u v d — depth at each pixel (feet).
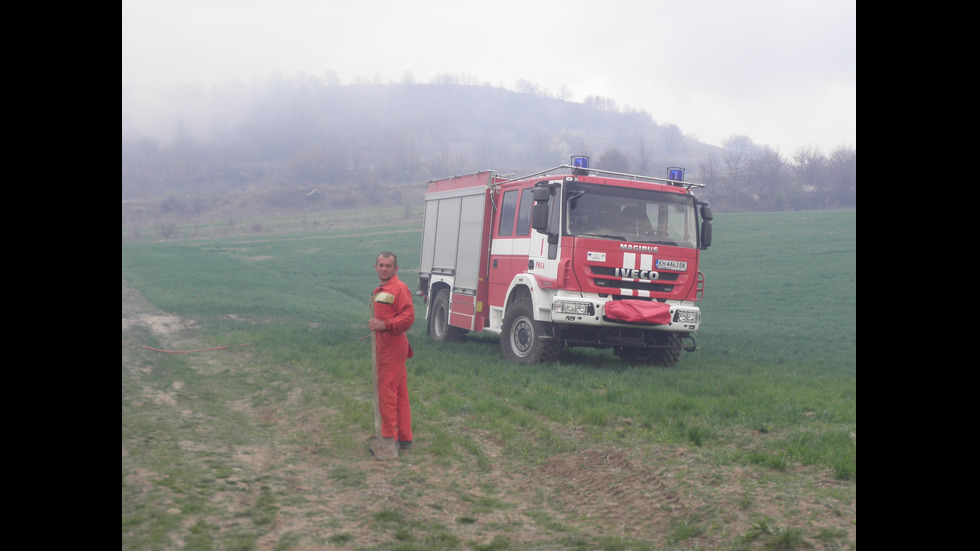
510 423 26.84
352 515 17.43
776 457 20.51
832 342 61.16
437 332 53.26
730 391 32.99
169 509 16.21
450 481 20.71
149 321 54.03
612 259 38.96
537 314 39.68
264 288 97.50
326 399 29.71
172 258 145.69
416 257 179.52
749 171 363.97
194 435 22.75
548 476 21.62
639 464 21.21
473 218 48.49
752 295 107.96
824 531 15.23
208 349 43.37
